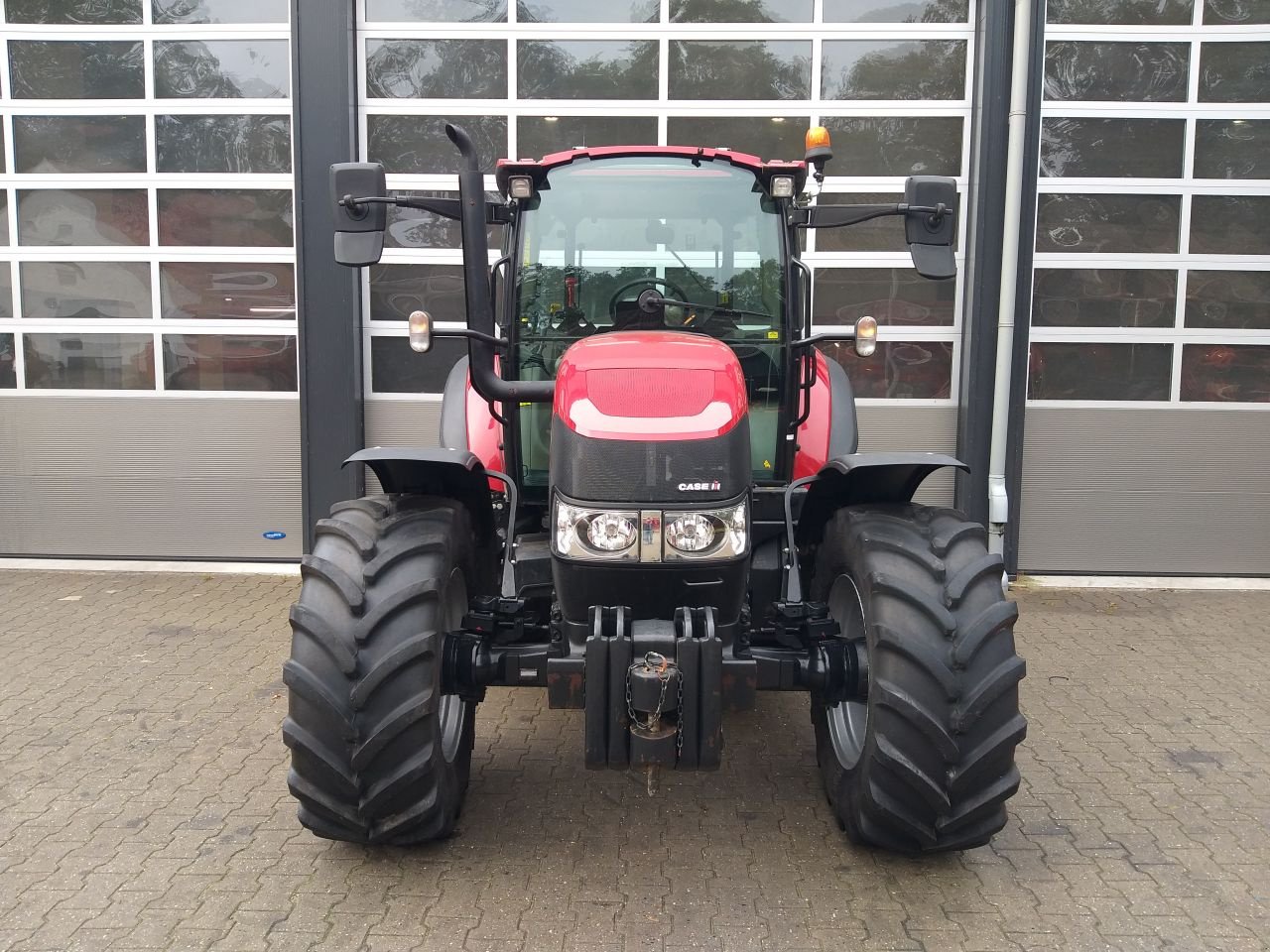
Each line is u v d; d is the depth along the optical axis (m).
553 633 2.84
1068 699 4.38
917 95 6.29
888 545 2.80
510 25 6.30
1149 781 3.54
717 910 2.68
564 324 3.52
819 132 3.61
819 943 2.54
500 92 6.36
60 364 6.59
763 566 3.38
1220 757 3.77
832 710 3.18
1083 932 2.60
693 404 2.66
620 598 2.62
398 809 2.72
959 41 6.23
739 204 3.50
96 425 6.59
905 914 2.67
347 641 2.62
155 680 4.51
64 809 3.26
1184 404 6.36
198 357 6.52
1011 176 5.97
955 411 6.45
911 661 2.62
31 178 6.49
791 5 6.26
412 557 2.75
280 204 6.39
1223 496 6.41
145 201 6.45
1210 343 6.33
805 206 3.64
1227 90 6.19
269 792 3.39
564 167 3.52
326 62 6.13
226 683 4.47
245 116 6.36
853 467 2.81
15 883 2.80
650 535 2.56
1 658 4.80
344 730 2.58
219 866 2.90
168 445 6.58
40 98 6.45
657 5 6.27
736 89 6.33
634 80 6.33
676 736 2.50
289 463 6.55
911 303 6.41
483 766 3.65
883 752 2.62
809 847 3.04
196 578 6.38
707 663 2.48
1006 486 6.32
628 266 3.51
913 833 2.68
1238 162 6.23
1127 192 6.25
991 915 2.67
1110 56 6.18
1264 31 6.12
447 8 6.30
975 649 2.62
